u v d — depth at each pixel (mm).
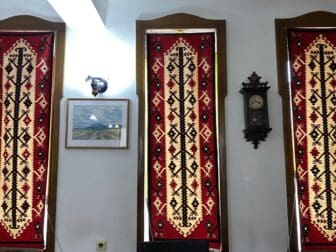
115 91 2838
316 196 2686
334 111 2760
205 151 2756
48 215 2695
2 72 2844
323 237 2646
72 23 2793
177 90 2830
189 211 2697
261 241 2660
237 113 2799
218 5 2908
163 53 2875
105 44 2889
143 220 2691
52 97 2822
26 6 2918
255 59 2852
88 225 2697
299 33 2863
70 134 2783
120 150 2775
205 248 2117
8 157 2754
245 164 2740
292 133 2762
